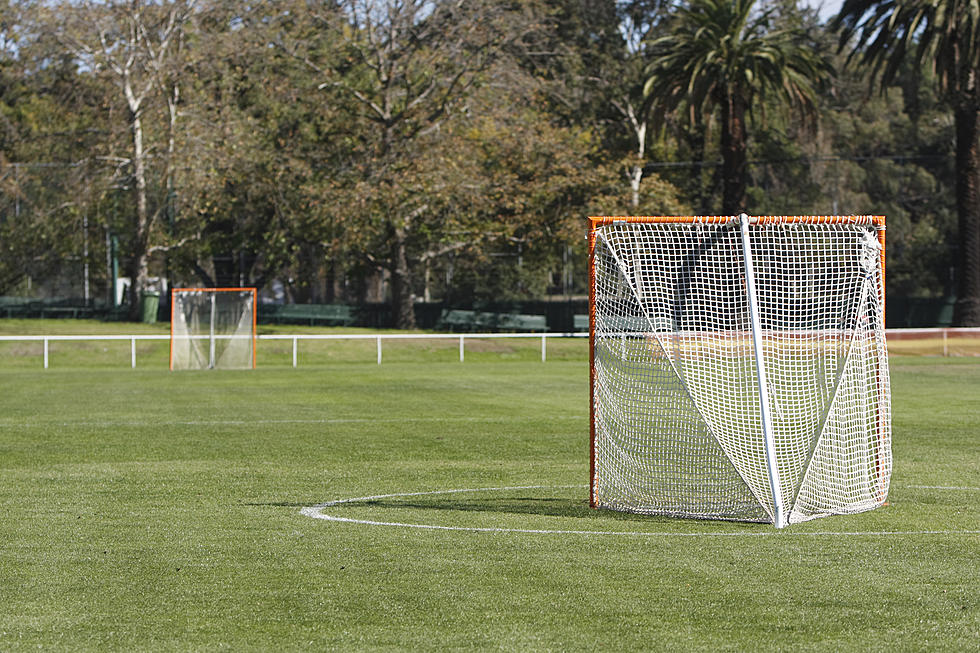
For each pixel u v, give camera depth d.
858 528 26.25
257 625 17.64
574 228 143.75
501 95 141.88
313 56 147.00
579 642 16.55
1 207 146.25
